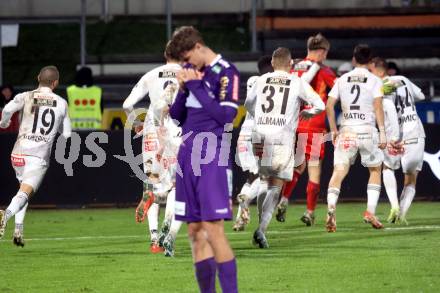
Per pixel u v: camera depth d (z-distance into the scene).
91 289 18.86
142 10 66.19
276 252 24.11
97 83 58.59
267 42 61.47
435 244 25.19
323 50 31.38
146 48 63.62
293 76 25.78
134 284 19.39
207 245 16.56
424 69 58.84
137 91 25.22
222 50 62.44
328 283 18.89
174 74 24.88
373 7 63.84
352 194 41.81
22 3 64.50
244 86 53.66
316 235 28.41
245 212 30.36
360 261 21.98
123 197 41.44
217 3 65.69
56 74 26.89
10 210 25.69
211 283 16.53
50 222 35.78
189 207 16.50
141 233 30.81
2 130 43.47
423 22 62.75
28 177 26.33
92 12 66.00
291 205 41.34
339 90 29.67
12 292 18.75
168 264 22.36
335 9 62.75
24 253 25.45
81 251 25.64
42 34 66.38
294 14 62.81
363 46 29.61
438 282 18.75
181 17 65.75
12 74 62.41
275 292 17.98
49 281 20.11
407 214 36.12
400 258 22.36
